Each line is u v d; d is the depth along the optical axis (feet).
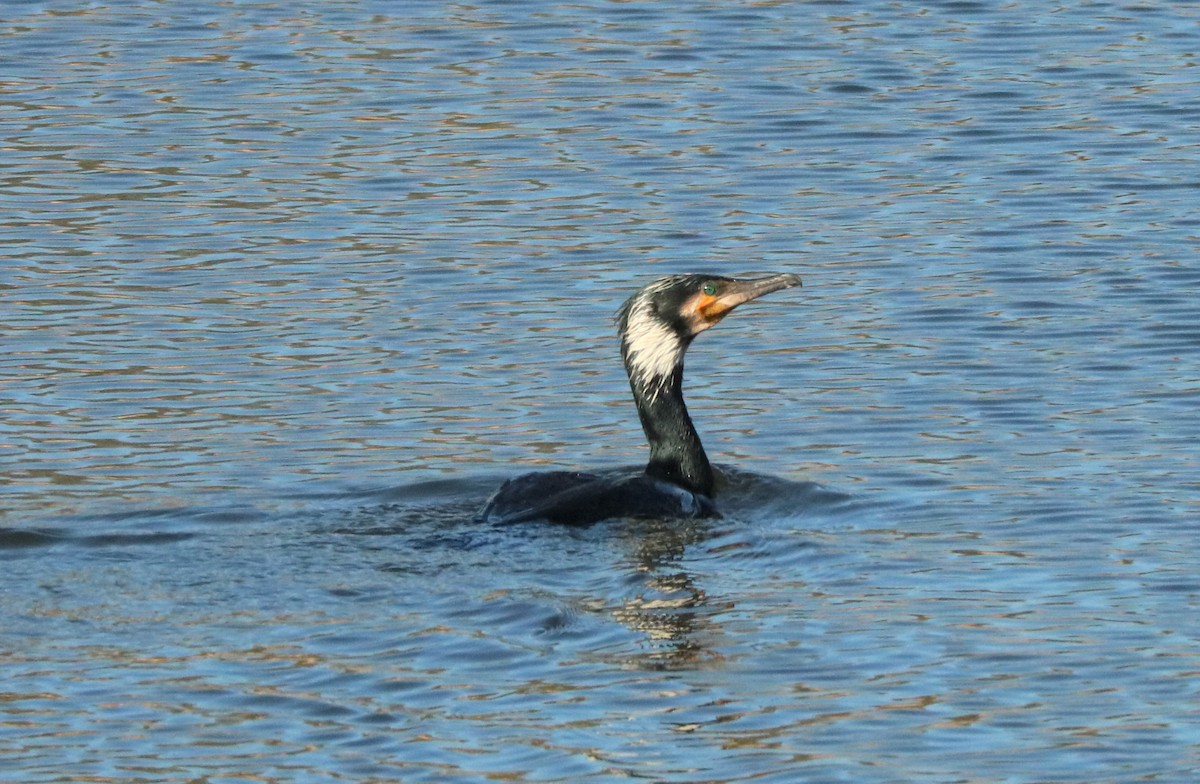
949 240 86.58
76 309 79.20
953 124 103.09
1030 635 48.85
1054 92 108.17
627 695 45.21
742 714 44.34
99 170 96.84
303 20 123.24
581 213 90.79
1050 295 79.51
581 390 70.95
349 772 41.57
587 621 49.44
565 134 102.12
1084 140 100.07
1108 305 78.07
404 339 76.18
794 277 61.87
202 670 46.29
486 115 105.19
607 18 123.24
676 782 41.14
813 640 48.60
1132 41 117.50
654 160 98.22
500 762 42.04
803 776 41.39
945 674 46.52
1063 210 90.07
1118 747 42.65
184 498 60.23
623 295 80.74
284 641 48.03
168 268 84.07
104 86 110.01
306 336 76.43
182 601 50.37
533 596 50.93
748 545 55.47
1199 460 62.28
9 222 89.61
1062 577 52.90
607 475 59.67
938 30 120.57
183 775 41.47
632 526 56.29
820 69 112.88
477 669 46.52
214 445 65.36
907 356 73.61
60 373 72.49
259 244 87.04
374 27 121.80
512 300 80.43
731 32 120.06
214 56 115.75
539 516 56.75
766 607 50.80
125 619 49.19
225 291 81.46
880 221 89.30
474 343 75.72
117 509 58.90
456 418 68.18
